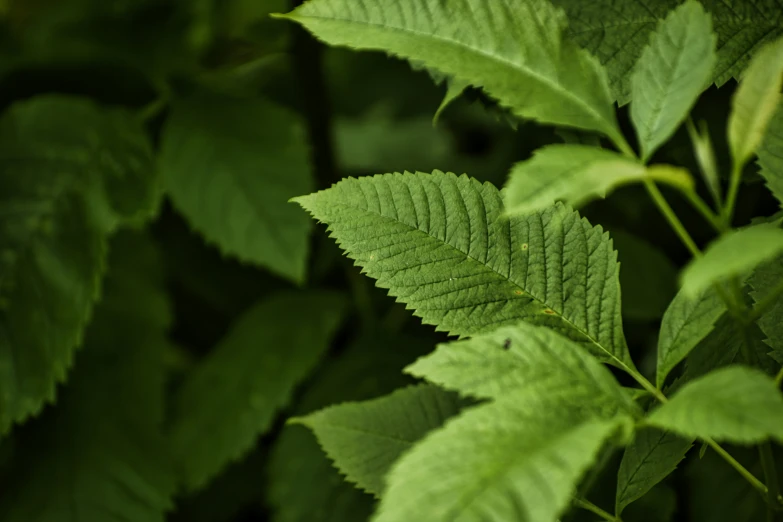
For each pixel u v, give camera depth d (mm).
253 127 954
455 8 646
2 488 1016
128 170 954
